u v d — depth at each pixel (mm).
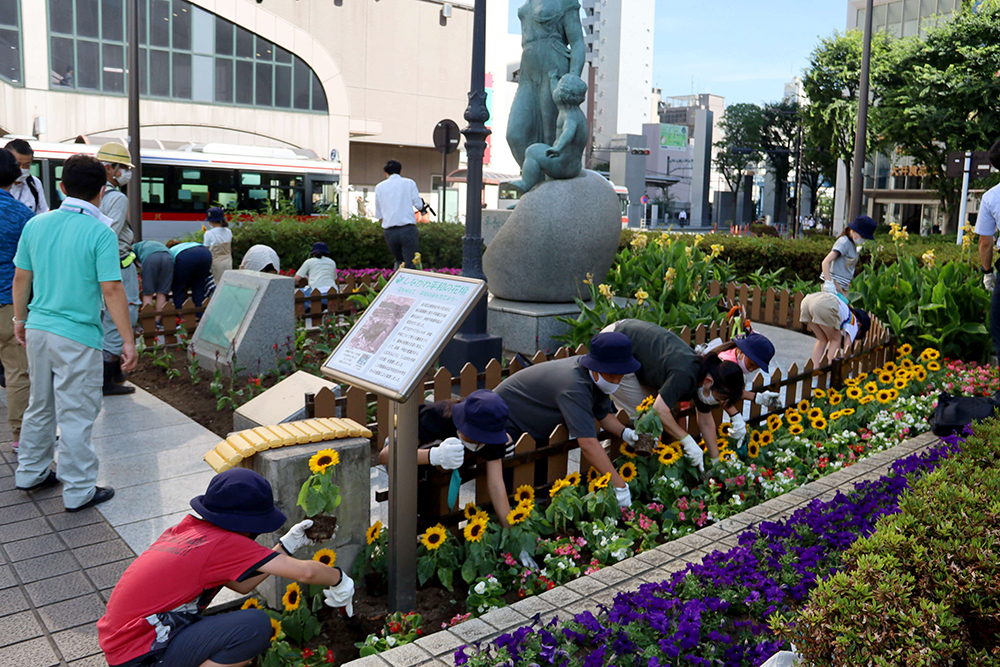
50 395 4559
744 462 5223
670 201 93438
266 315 7012
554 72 8859
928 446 5410
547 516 4090
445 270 14922
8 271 5039
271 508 2893
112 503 4559
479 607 3455
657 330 5098
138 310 7918
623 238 16281
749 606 3156
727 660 2787
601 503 4191
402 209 11516
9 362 5199
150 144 23375
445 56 38750
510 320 8250
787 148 65500
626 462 4641
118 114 28734
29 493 4688
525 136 9117
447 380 5582
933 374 7293
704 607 3010
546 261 8289
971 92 26500
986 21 27062
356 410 5148
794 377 6180
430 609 3559
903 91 29172
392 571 3408
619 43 106438
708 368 4805
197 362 7199
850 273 8258
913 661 2182
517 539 3809
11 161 5059
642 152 82062
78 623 3373
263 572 2855
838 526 3717
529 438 4258
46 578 3725
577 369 4449
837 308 7254
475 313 7129
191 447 5512
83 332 4359
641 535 4145
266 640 2848
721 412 5453
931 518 2762
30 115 27328
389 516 3393
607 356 4316
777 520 4113
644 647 2838
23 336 4648
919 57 29203
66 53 27750
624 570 3602
